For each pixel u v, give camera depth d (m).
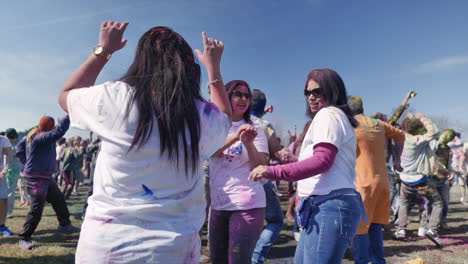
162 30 1.38
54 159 5.05
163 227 1.22
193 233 1.28
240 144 2.64
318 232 1.94
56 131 4.80
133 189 1.22
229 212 2.62
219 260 2.74
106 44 1.34
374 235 3.40
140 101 1.22
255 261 3.86
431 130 5.04
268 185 4.03
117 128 1.21
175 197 1.26
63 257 4.37
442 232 5.77
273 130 3.11
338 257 1.91
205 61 1.50
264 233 3.96
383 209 3.37
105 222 1.21
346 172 2.01
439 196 5.04
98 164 1.28
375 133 3.37
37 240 5.20
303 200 2.05
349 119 2.14
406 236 5.55
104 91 1.25
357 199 2.04
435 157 5.91
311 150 2.00
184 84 1.28
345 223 1.92
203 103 1.38
